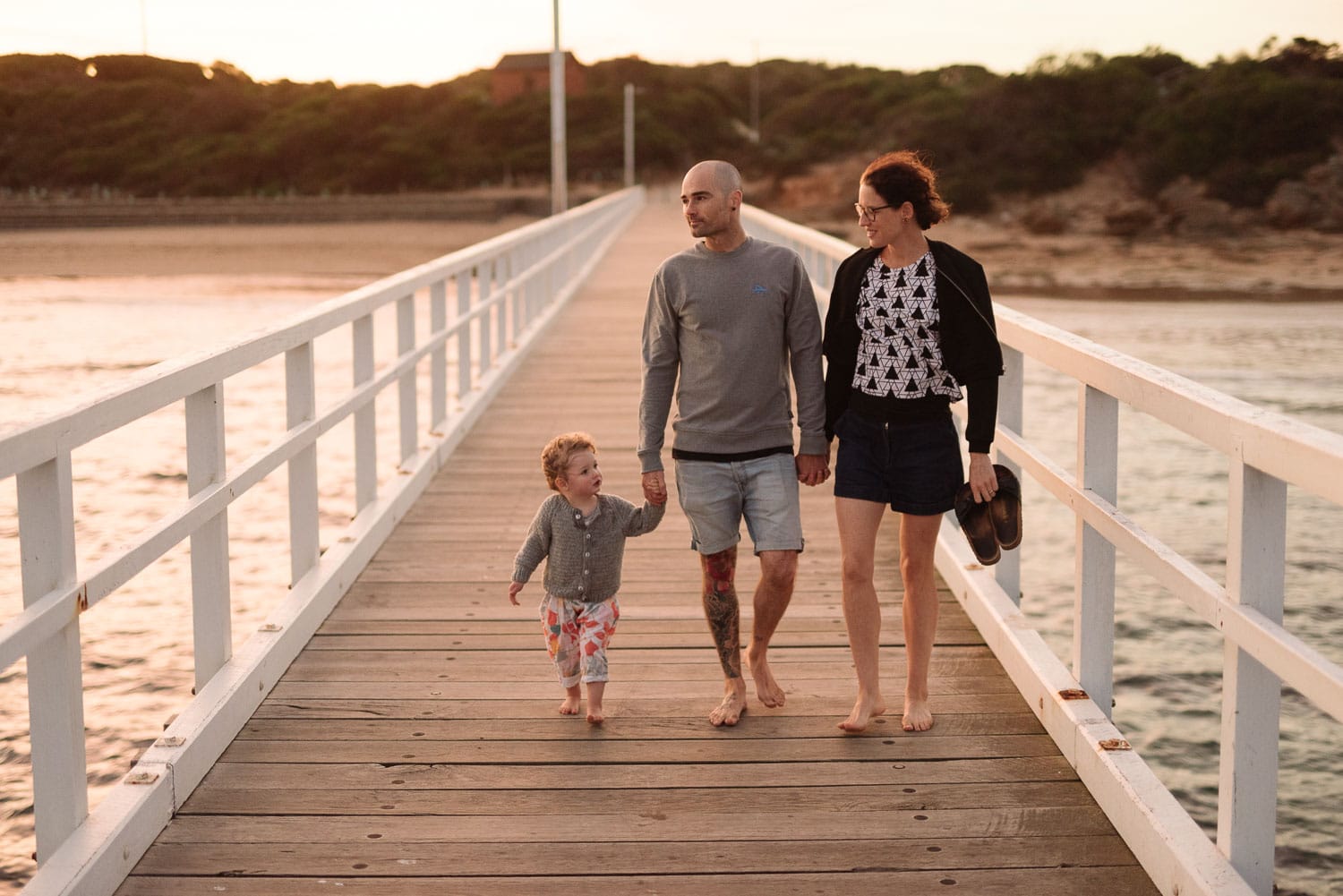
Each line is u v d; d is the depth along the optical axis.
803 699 4.36
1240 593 2.80
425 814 3.54
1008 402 4.84
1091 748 3.60
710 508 3.94
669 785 3.72
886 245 3.71
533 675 4.60
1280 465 2.56
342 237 68.19
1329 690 2.37
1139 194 68.88
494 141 103.25
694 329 3.87
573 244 18.27
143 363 23.16
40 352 24.73
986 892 3.13
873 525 3.88
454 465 8.20
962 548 5.60
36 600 2.93
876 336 3.73
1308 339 29.08
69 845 3.04
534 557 4.04
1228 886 2.80
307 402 5.20
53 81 109.31
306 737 4.05
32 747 3.03
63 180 102.19
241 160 100.88
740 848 3.36
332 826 3.47
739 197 3.82
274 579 10.58
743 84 146.62
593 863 3.29
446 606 5.38
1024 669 4.30
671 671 4.65
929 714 4.10
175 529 3.54
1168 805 3.22
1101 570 3.92
